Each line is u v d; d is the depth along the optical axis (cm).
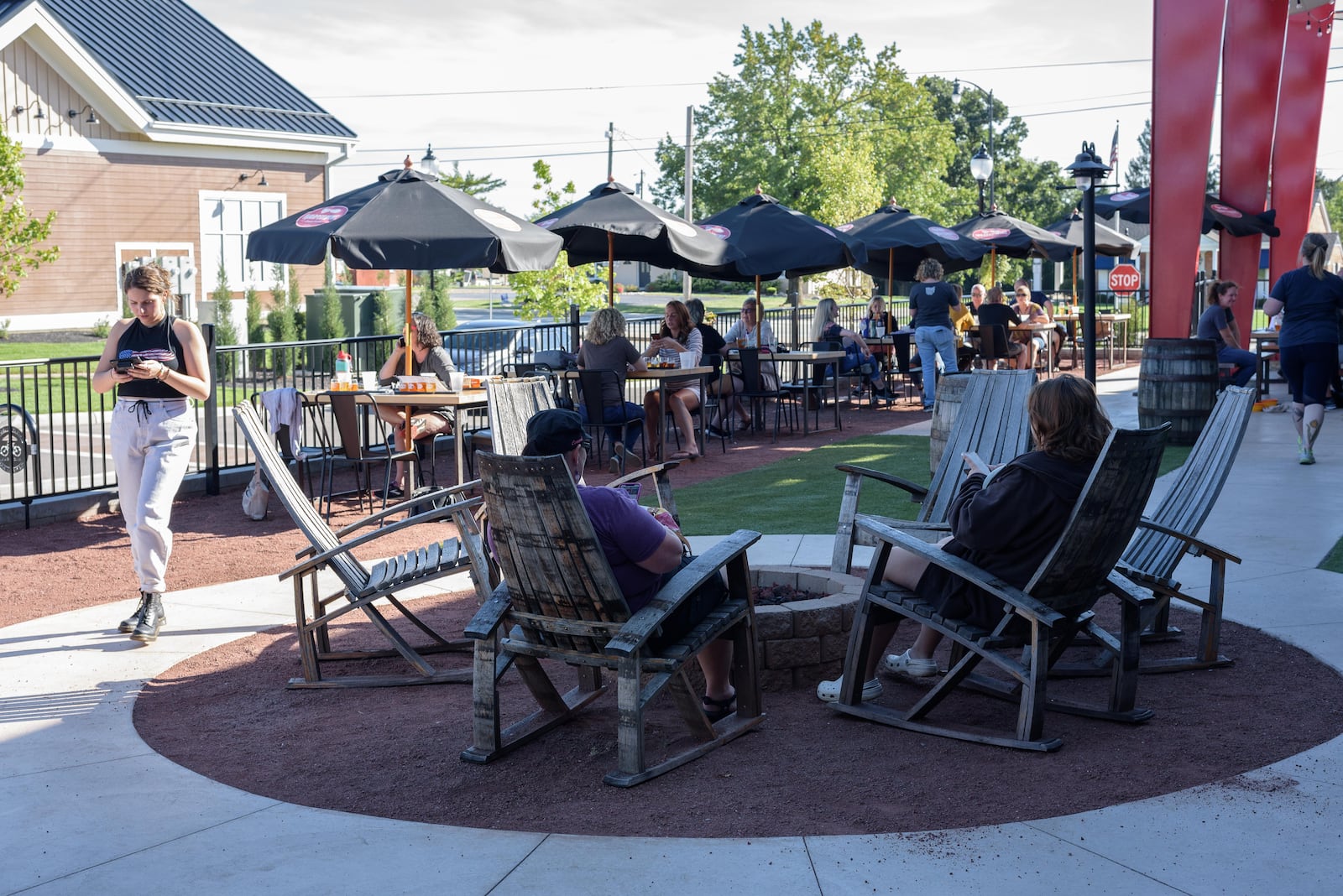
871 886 305
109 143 2380
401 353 1020
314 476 1117
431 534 856
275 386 1092
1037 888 302
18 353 2034
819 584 525
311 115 2702
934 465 824
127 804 373
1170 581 500
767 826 345
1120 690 432
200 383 585
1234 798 357
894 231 1703
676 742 426
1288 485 911
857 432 1402
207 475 1023
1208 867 312
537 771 399
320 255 900
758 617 474
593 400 1116
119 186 2405
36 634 588
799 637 480
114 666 532
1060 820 343
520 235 962
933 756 402
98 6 2670
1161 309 1227
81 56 2278
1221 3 1171
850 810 356
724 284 7344
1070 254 2056
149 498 570
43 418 1430
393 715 464
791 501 918
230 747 429
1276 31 1595
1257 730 419
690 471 1112
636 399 1535
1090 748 406
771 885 306
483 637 404
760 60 5291
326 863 326
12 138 2191
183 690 499
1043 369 2131
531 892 306
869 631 441
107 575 732
